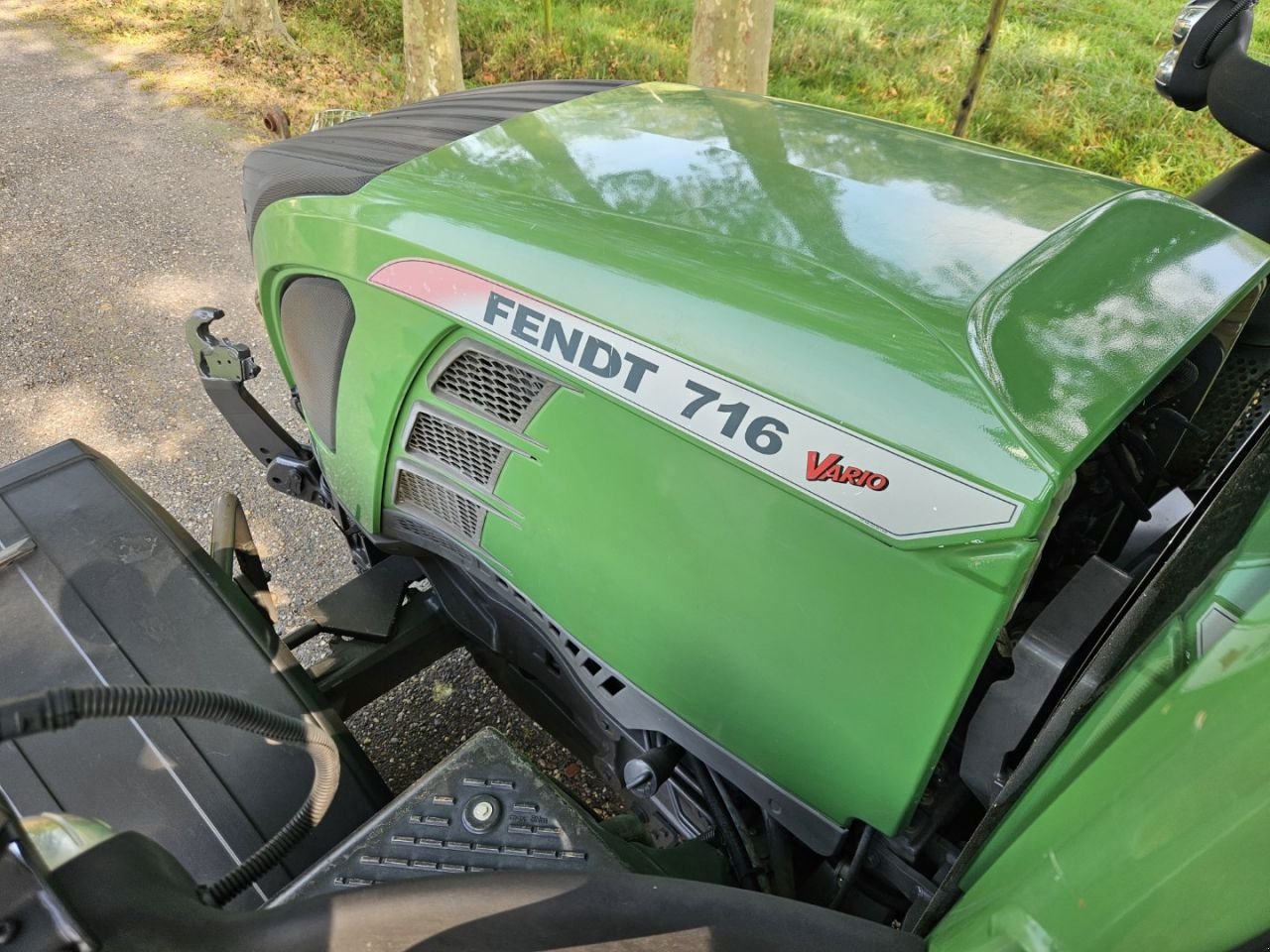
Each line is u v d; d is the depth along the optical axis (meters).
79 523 1.60
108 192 5.17
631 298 1.13
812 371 0.99
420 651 1.91
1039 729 1.05
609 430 1.18
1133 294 1.08
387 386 1.48
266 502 3.03
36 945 0.77
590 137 1.57
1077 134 5.62
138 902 0.84
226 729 1.39
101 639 1.46
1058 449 0.87
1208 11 1.72
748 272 1.11
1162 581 0.87
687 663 1.25
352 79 6.92
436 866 1.04
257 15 7.39
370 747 2.25
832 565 1.02
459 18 7.64
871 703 1.06
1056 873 0.70
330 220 1.49
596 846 1.06
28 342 3.87
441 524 1.58
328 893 0.93
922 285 1.06
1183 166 5.29
